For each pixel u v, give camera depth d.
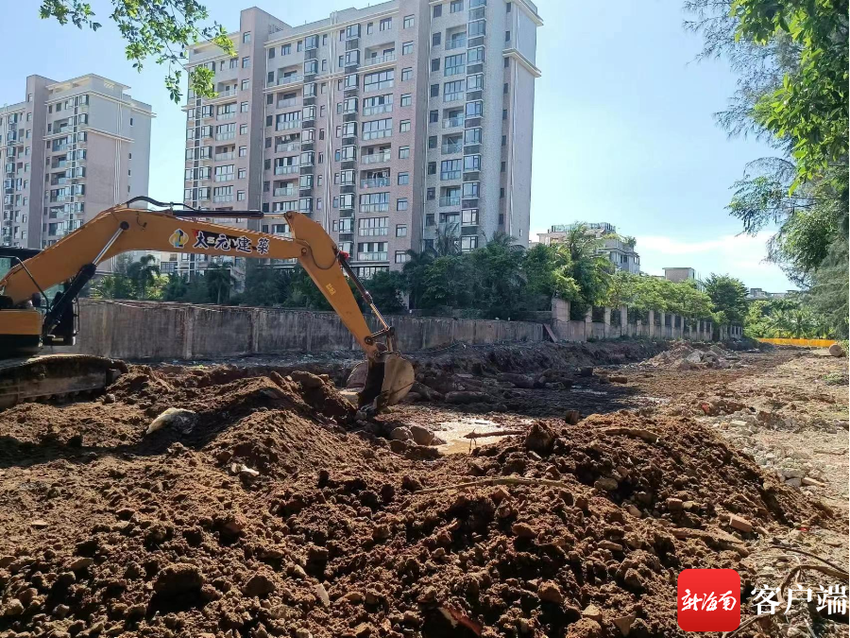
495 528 4.71
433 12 56.28
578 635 3.78
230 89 66.81
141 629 3.66
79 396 9.19
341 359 21.52
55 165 76.62
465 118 53.91
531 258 40.94
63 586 3.99
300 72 63.03
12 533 4.81
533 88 59.72
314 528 5.15
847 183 12.69
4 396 8.02
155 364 16.39
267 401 8.78
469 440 11.02
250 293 50.03
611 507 5.31
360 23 58.44
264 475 6.52
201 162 67.88
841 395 18.06
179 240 9.66
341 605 4.25
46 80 77.50
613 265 48.75
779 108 7.67
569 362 31.45
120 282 50.25
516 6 55.38
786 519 6.36
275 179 64.25
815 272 21.45
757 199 18.39
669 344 45.50
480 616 3.98
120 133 76.88
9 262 9.78
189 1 11.55
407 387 11.06
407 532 4.92
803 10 6.75
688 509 5.76
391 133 56.72
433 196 56.31
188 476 5.96
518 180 57.00
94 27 11.20
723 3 15.02
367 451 8.48
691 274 103.94
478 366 22.69
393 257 56.50
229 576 4.20
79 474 6.31
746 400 16.22
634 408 15.40
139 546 4.28
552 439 6.32
